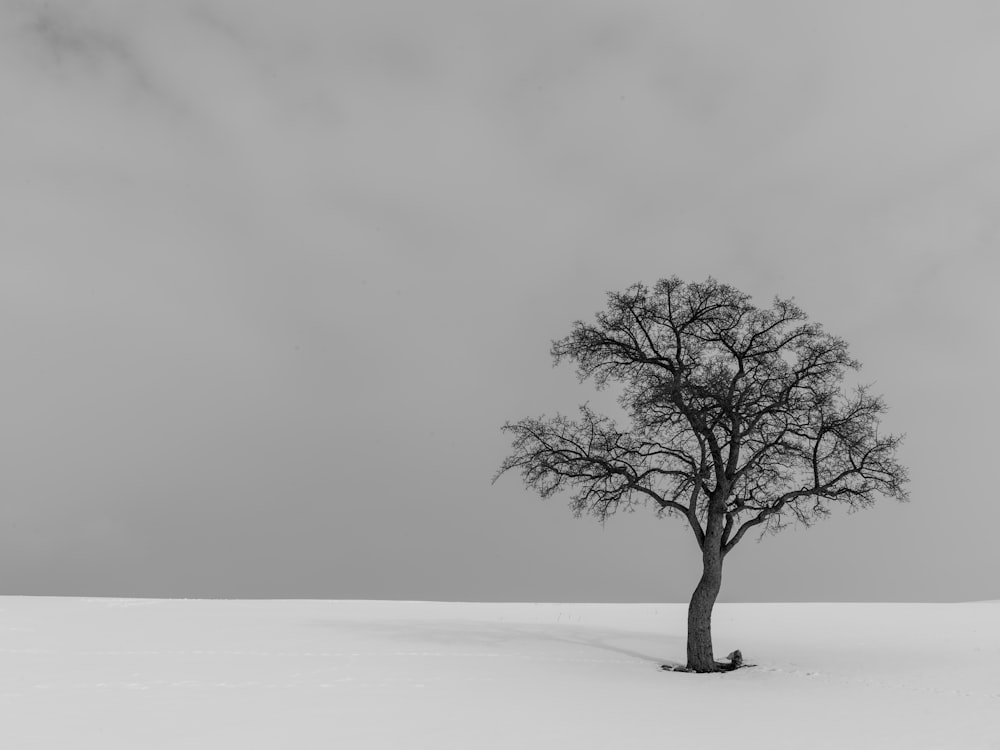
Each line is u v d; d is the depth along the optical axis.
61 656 24.62
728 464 28.17
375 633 34.12
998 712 17.06
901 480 27.55
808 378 28.95
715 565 27.06
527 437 29.86
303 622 40.12
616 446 29.25
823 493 27.80
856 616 53.69
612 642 34.22
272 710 15.76
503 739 13.36
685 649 32.50
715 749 12.83
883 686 21.56
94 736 13.08
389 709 16.12
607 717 15.87
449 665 24.08
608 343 30.36
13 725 13.91
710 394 27.44
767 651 31.36
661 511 29.27
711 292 30.11
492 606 63.25
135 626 36.31
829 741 13.60
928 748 13.03
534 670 23.78
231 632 33.56
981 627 43.00
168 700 16.77
